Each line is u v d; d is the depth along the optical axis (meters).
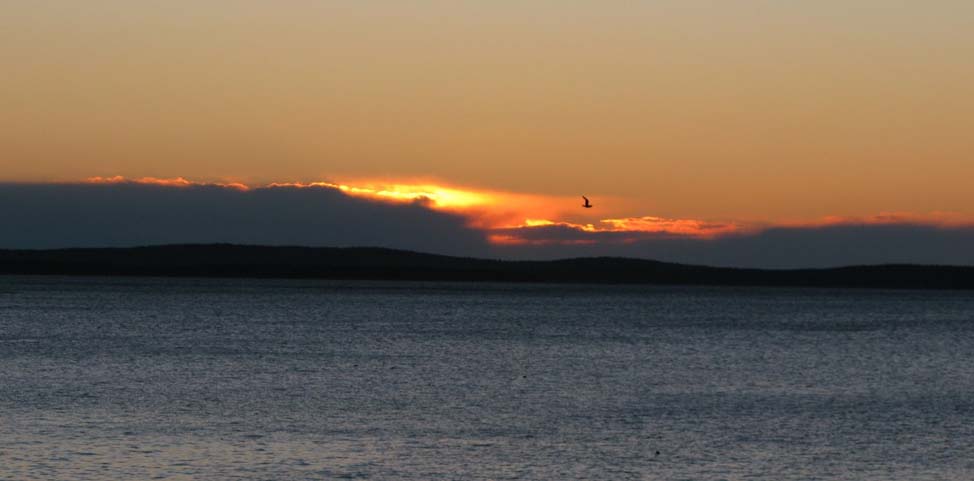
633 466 45.12
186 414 56.84
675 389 72.69
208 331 128.88
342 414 57.69
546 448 48.56
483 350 104.56
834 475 43.81
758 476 43.53
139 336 118.12
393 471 43.44
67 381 71.81
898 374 86.44
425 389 70.00
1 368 80.25
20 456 44.84
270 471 43.03
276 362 88.19
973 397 69.88
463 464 44.91
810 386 76.06
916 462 46.28
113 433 50.38
